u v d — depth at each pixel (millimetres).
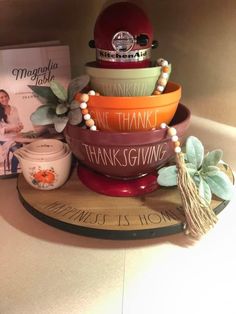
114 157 521
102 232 492
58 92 517
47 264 464
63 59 648
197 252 485
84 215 518
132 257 476
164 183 535
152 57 732
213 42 649
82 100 502
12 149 652
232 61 642
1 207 585
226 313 392
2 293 418
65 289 424
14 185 651
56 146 604
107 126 513
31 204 549
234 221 548
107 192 568
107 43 492
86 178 599
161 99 497
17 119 641
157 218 511
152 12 698
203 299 410
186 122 539
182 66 700
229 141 690
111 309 398
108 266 461
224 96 675
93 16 725
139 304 404
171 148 531
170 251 486
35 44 644
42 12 672
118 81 500
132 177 570
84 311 396
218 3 619
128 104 488
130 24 486
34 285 430
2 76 612
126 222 502
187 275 446
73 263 466
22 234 520
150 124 510
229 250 488
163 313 393
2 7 636
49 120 520
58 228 520
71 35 715
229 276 443
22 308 398
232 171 646
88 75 522
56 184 584
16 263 465
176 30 682
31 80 632
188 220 499
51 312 394
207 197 512
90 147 522
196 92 704
